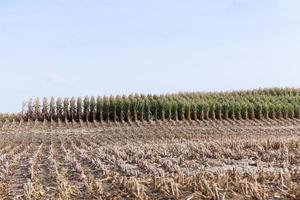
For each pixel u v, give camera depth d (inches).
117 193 631.8
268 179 677.9
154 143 1307.8
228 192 601.0
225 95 2385.6
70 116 2038.6
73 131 1754.4
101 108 2041.1
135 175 765.3
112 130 1782.7
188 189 633.0
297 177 695.1
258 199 567.5
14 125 1877.5
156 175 720.3
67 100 2039.9
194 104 2101.4
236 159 964.6
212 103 2119.8
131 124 1972.2
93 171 820.6
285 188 618.8
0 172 823.7
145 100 2075.5
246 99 2299.5
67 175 770.8
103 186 685.9
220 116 2114.9
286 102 2252.7
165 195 611.8
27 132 1711.4
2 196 632.4
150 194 621.3
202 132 1694.1
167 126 1909.4
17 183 731.4
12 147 1227.2
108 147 1191.6
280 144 1082.1
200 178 633.6
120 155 1009.5
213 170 818.8
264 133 1658.5
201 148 1072.8
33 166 844.0
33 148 1214.9
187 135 1553.9
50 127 1865.2
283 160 924.0
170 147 1121.4
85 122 2007.9
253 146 1097.4
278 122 2042.3
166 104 2086.6
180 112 2098.9
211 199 575.2
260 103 2160.4
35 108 2015.3
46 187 682.8
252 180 660.1
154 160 931.3
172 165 860.0
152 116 2074.3
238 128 1839.3
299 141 1108.5
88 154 1042.7
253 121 2070.6
